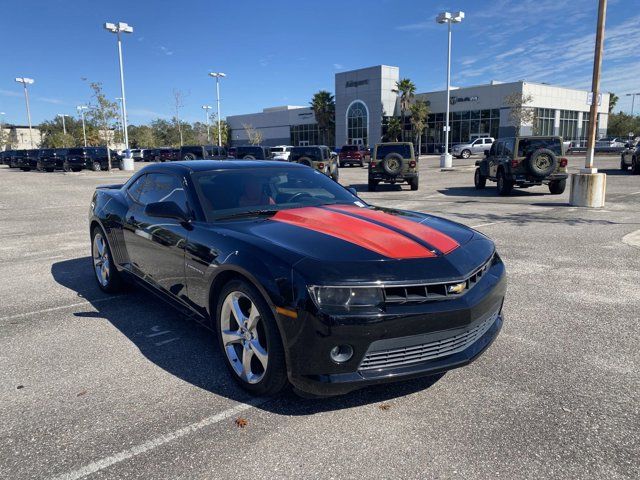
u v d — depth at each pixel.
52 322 4.46
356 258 2.79
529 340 3.94
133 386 3.25
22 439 2.67
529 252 7.11
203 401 3.05
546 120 56.28
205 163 4.32
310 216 3.58
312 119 73.94
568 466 2.39
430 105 61.16
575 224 9.48
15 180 27.06
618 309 4.66
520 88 52.28
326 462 2.45
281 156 40.88
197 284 3.45
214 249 3.23
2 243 8.45
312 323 2.62
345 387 2.66
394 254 2.88
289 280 2.70
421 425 2.76
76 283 5.81
